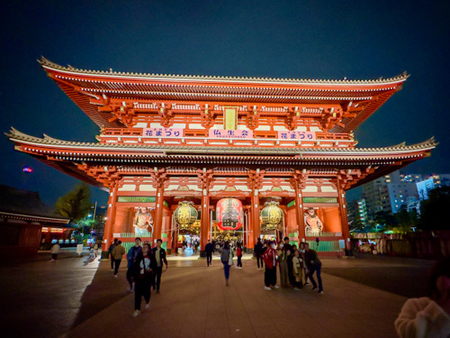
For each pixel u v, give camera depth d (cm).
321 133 2922
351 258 2509
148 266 855
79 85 2578
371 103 2959
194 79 2561
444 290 214
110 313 823
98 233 10662
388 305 910
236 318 769
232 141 2772
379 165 2659
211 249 2114
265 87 2644
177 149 2423
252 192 2706
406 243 2873
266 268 1189
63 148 2311
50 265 2178
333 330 671
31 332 669
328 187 2772
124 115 2870
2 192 3152
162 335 641
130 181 2666
